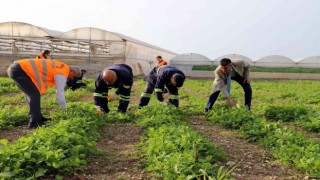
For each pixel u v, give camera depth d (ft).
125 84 26.63
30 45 97.40
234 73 30.53
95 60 96.27
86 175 14.83
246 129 23.48
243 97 49.37
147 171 15.38
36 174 13.19
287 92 58.54
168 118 24.86
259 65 123.85
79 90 49.80
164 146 16.47
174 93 30.01
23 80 22.97
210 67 124.67
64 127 19.42
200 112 31.24
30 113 23.66
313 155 16.83
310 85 80.59
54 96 44.34
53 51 98.27
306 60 122.01
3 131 23.08
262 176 15.25
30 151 14.10
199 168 14.03
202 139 18.04
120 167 16.07
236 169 16.05
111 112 27.63
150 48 117.60
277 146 19.44
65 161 14.21
